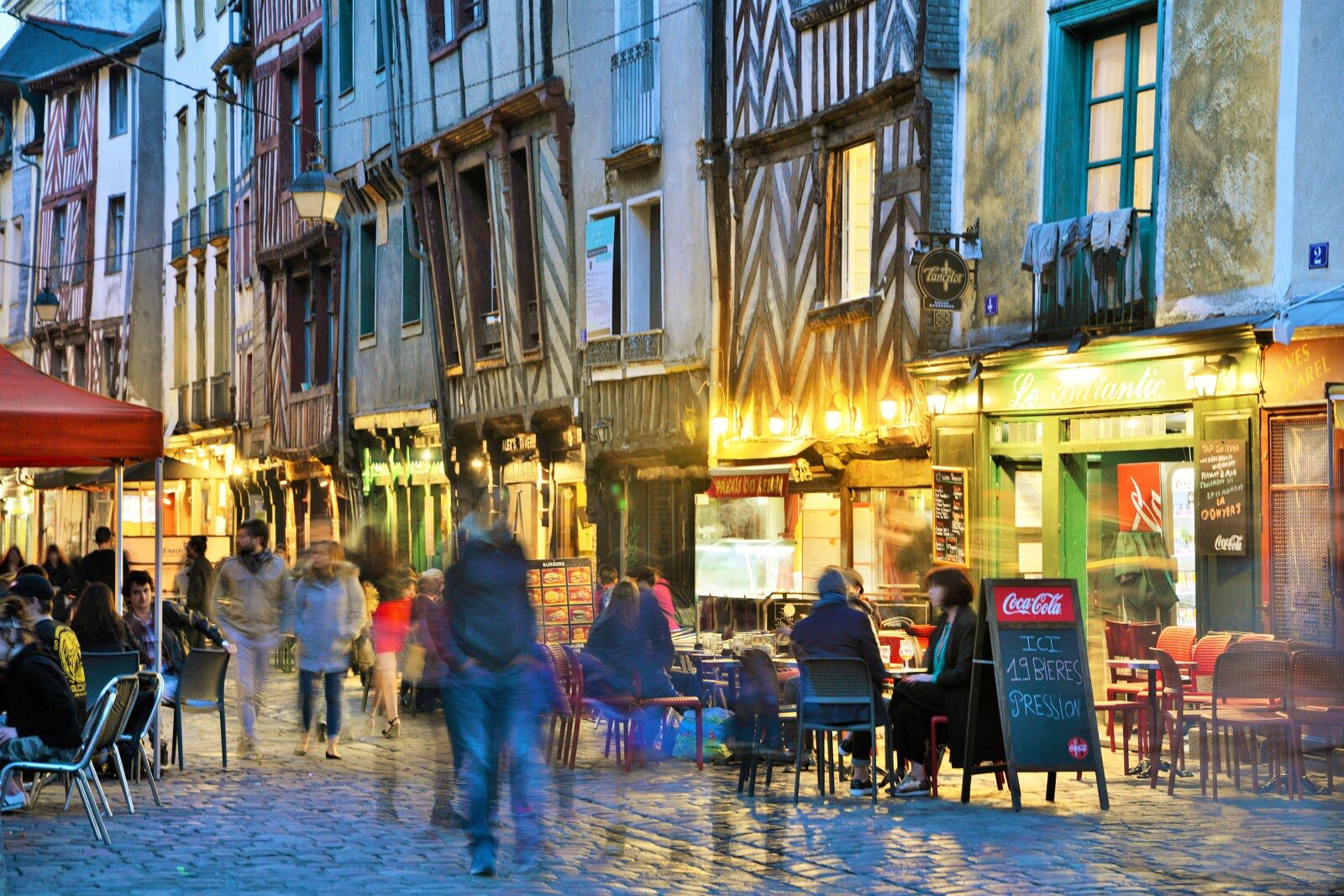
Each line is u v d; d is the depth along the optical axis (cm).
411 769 1155
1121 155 1372
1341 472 1137
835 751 1270
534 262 2259
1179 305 1285
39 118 4500
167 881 731
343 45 2809
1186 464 1312
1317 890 706
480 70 2361
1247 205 1228
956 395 1491
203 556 1605
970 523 1467
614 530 2112
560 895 703
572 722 1191
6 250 4728
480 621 782
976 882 730
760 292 1795
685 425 1912
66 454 1073
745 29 1820
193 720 1524
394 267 2683
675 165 1953
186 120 3684
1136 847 816
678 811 952
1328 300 1128
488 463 2420
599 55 2100
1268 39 1214
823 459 1662
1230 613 1220
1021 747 953
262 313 3169
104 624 1106
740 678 1137
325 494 3044
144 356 3891
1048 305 1389
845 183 1686
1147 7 1333
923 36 1512
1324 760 1098
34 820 912
